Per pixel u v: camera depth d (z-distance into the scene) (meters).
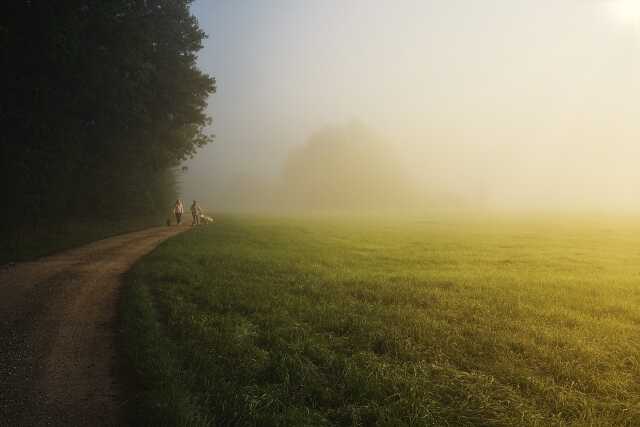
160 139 40.78
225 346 6.92
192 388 5.48
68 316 8.63
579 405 5.38
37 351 6.72
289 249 21.78
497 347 7.36
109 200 35.16
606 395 5.74
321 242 26.06
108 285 11.67
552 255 21.34
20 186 21.53
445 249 23.75
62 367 6.14
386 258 19.58
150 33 32.25
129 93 29.31
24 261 15.42
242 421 4.72
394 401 5.27
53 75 22.33
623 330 8.55
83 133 28.42
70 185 28.84
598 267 17.80
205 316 8.59
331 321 8.49
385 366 6.27
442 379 5.97
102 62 25.58
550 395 5.59
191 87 38.44
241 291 10.95
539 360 6.86
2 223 20.22
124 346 6.82
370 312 9.39
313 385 5.62
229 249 20.19
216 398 5.20
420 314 9.31
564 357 6.96
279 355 6.56
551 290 12.38
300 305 9.83
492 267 17.34
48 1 19.33
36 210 23.23
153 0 35.06
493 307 10.11
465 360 6.69
